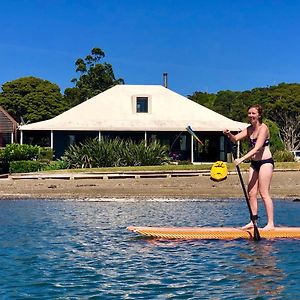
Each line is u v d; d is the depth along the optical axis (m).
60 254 10.65
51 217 16.81
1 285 8.28
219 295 7.72
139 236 12.71
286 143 72.12
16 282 8.46
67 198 23.31
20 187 26.53
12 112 72.06
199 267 9.40
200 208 19.53
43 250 11.05
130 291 7.95
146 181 28.30
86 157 34.31
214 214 17.47
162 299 7.55
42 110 71.94
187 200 22.64
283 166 32.97
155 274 8.95
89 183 27.72
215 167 11.89
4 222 15.57
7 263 9.82
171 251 10.79
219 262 9.74
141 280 8.57
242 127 43.62
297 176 29.47
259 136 11.34
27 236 12.91
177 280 8.55
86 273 9.06
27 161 33.69
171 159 40.25
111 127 42.62
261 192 11.76
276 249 10.72
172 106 46.62
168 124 43.75
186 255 10.37
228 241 11.62
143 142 36.12
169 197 23.58
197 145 44.81
